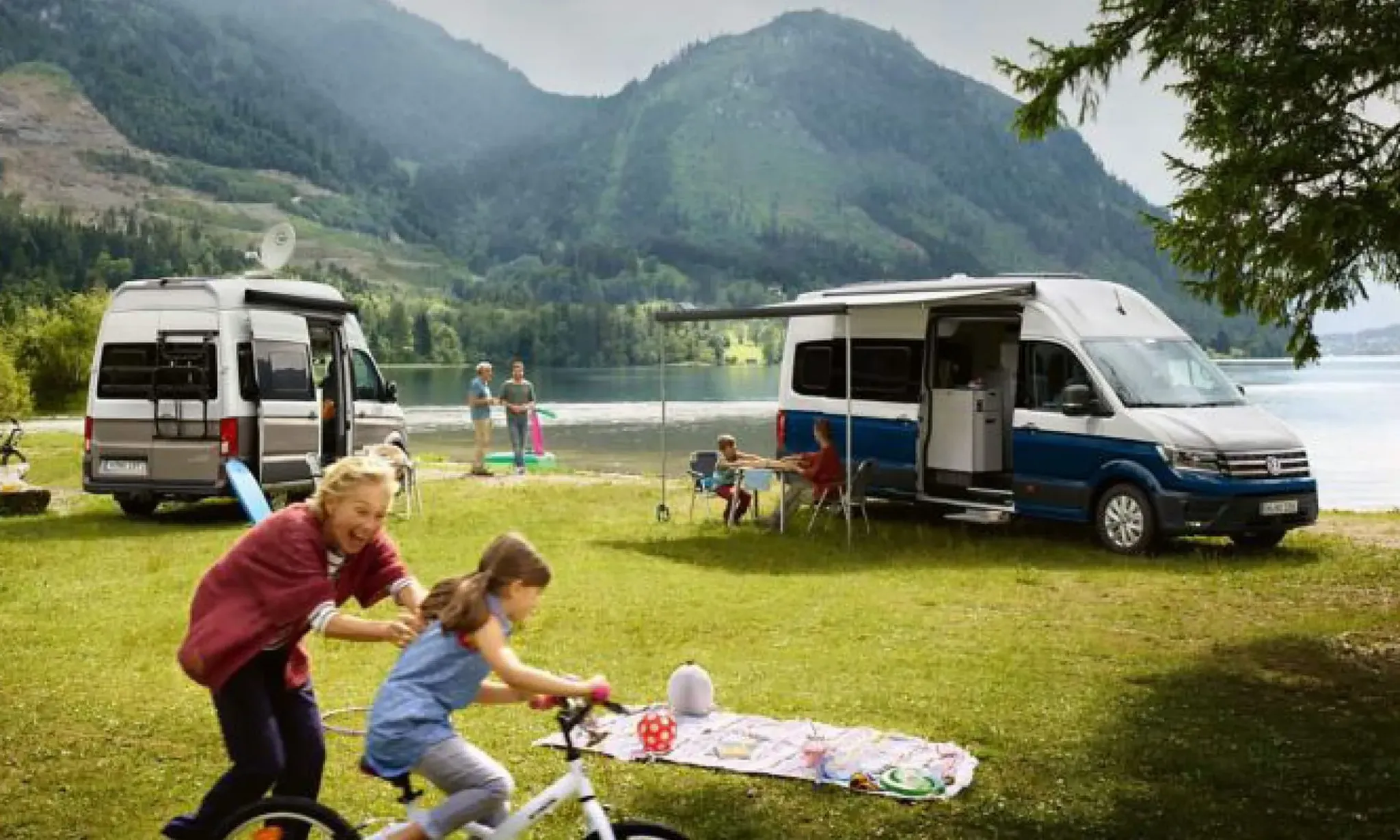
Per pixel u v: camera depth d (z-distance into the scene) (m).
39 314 81.81
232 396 15.97
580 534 15.71
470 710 7.49
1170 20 9.53
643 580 12.28
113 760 6.70
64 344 76.19
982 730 7.15
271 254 17.89
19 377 62.62
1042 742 6.94
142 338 16.28
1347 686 8.22
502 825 4.11
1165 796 6.06
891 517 17.56
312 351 18.70
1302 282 9.38
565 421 58.34
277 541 4.50
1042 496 14.70
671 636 9.71
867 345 16.97
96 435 16.44
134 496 17.78
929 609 10.88
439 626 4.21
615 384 124.56
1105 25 9.95
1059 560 13.62
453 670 4.18
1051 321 14.82
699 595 11.47
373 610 11.20
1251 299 9.64
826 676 8.43
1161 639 9.64
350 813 5.81
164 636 9.74
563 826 5.65
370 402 19.47
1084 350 14.48
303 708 4.73
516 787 6.12
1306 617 10.48
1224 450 13.48
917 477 16.31
